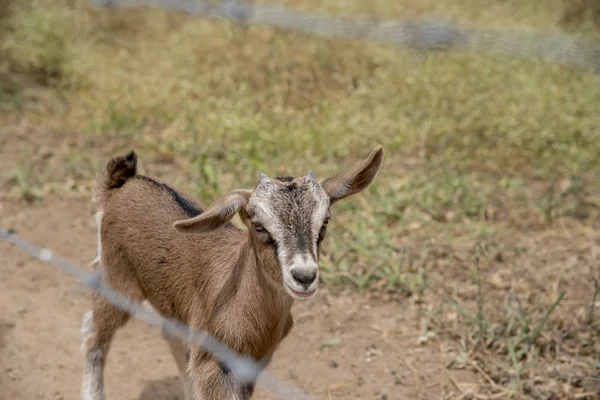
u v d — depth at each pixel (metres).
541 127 14.97
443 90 15.95
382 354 9.80
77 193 13.24
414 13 17.84
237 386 7.41
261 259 6.89
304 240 6.61
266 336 7.29
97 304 8.63
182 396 9.12
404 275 11.09
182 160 14.07
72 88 16.88
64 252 11.67
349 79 16.36
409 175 13.77
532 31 16.97
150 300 8.41
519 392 9.12
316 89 16.31
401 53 16.94
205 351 7.46
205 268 7.66
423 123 15.15
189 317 7.86
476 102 15.46
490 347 9.83
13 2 18.58
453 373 9.47
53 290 10.95
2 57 17.42
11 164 13.98
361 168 7.14
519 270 11.50
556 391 9.09
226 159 13.62
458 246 11.95
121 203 8.54
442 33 13.62
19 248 11.79
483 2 19.59
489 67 16.41
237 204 6.96
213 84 16.28
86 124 15.52
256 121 14.73
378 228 12.06
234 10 15.68
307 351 9.88
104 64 17.20
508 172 14.32
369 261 11.32
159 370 9.56
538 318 10.27
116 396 9.05
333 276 11.01
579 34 17.27
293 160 13.81
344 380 9.37
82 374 9.32
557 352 9.66
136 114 15.59
